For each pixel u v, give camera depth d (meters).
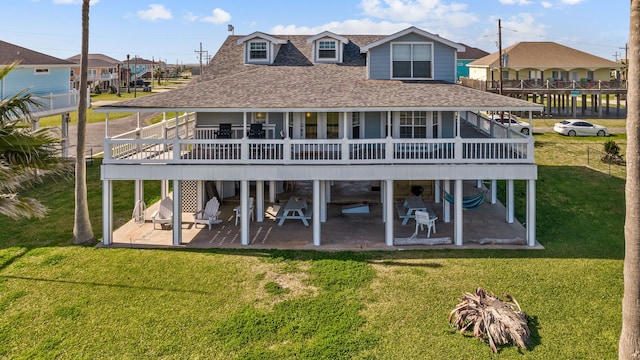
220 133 17.39
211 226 16.55
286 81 17.80
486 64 48.28
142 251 13.92
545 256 13.43
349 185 21.52
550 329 9.52
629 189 7.46
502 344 9.05
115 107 14.16
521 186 21.70
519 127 35.06
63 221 16.91
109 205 14.51
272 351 8.85
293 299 10.87
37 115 23.28
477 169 14.35
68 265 12.79
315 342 9.13
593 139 32.88
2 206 10.40
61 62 27.36
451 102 14.73
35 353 8.78
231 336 9.34
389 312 10.24
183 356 8.72
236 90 16.17
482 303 9.89
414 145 15.55
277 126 18.66
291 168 14.41
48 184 22.30
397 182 19.81
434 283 11.62
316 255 13.60
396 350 8.89
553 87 43.69
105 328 9.63
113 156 14.73
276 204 19.09
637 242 7.43
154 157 15.39
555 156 27.59
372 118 18.16
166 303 10.67
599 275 11.98
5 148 10.17
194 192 18.52
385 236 14.98
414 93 16.08
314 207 14.49
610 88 43.56
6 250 13.90
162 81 106.12
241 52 22.80
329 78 18.66
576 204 18.83
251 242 14.80
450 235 15.48
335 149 17.64
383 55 18.64
